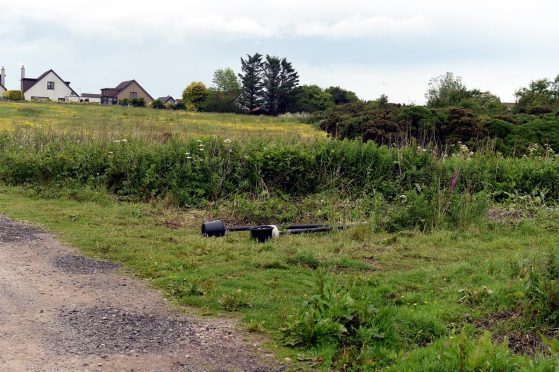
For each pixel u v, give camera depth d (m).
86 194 12.50
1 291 6.58
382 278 7.42
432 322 5.59
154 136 15.38
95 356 4.94
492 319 5.86
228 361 4.92
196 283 6.80
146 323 5.75
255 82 72.06
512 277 7.23
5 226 9.88
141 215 11.23
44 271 7.45
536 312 5.84
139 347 5.17
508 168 14.20
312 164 13.59
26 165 13.71
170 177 12.88
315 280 6.39
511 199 13.37
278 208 11.88
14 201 12.16
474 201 11.77
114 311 6.07
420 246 9.52
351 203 12.35
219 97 73.00
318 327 5.22
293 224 11.01
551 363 4.20
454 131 22.42
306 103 71.56
